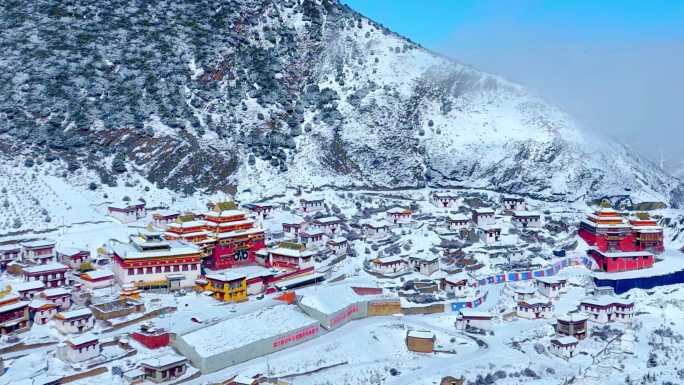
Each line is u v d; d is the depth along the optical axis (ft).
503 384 373.61
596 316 472.85
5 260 504.84
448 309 482.69
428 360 404.98
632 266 561.02
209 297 477.36
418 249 575.79
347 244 586.86
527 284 533.96
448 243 577.02
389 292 501.97
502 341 433.07
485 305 488.85
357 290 489.67
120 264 481.87
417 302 486.38
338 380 371.35
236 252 533.96
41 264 483.10
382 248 586.45
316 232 587.27
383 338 431.84
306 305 449.06
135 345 395.34
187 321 427.33
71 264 503.20
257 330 410.72
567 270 568.00
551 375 385.91
